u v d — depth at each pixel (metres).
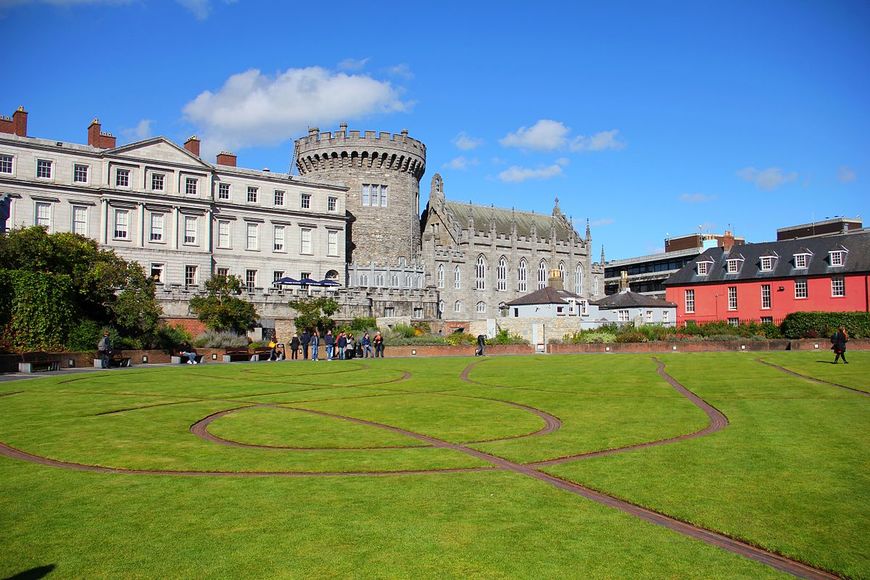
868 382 28.83
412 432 18.12
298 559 9.55
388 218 90.81
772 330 68.06
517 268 104.19
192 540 10.19
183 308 57.38
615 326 72.38
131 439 17.05
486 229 106.12
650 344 60.06
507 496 12.22
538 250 107.25
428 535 10.38
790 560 9.70
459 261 96.94
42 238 46.38
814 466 14.21
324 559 9.55
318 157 90.38
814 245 79.19
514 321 67.56
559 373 35.09
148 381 30.78
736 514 11.34
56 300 42.28
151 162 68.75
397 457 15.22
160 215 69.38
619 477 13.44
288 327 62.69
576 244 112.94
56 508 11.55
